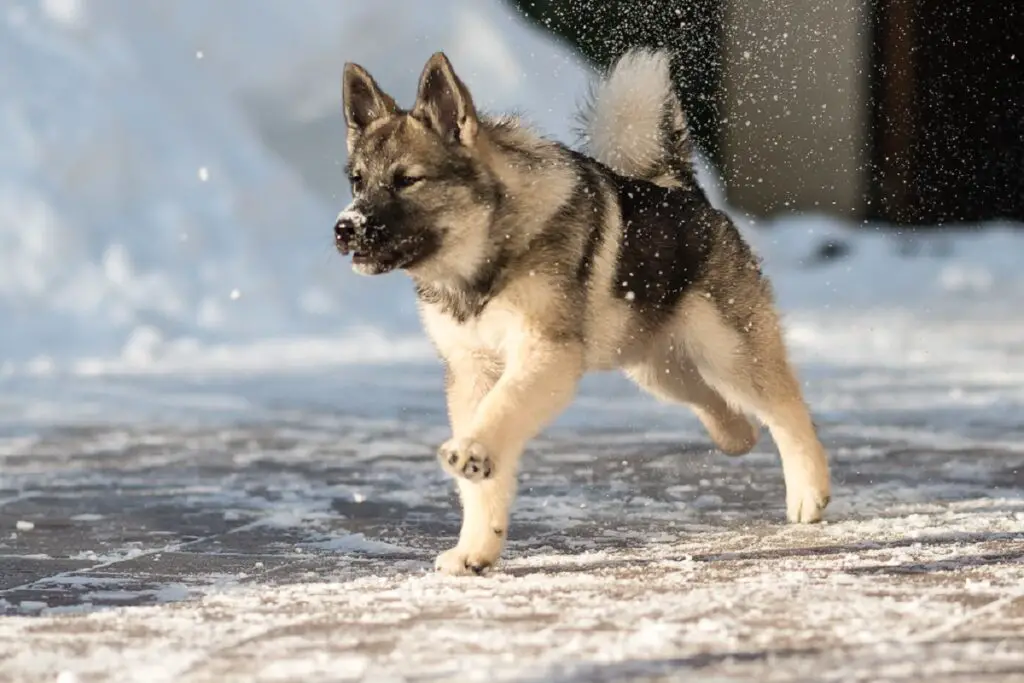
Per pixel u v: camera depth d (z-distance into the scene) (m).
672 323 10.91
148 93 29.56
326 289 28.83
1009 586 7.76
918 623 6.87
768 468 13.49
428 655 6.48
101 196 27.30
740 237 11.41
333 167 33.78
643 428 16.62
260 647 6.75
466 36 33.12
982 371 21.84
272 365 23.20
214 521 10.94
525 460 14.09
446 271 9.78
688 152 11.52
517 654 6.46
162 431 16.42
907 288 37.09
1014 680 5.80
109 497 12.06
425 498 11.97
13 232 25.95
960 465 13.31
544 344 9.48
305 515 11.17
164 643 6.88
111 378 21.50
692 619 7.11
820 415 17.28
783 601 7.46
